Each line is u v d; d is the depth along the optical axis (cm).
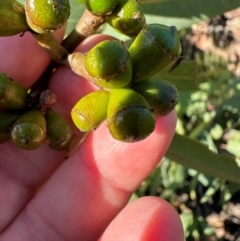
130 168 11
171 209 10
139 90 8
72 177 11
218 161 13
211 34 23
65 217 11
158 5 12
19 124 9
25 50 11
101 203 11
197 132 18
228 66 22
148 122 7
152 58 8
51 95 9
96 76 7
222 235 21
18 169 12
